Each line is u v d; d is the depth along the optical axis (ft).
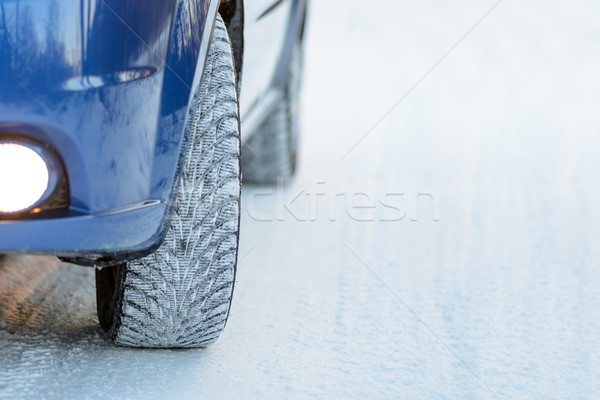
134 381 10.71
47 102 9.78
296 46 28.19
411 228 22.74
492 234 21.91
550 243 20.83
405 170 33.99
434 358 12.16
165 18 10.37
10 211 9.90
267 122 28.55
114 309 11.53
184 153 10.68
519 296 15.79
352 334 13.23
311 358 12.00
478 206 26.14
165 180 10.52
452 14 85.92
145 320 11.39
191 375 11.05
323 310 14.60
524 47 72.33
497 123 47.50
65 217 9.96
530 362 12.04
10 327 12.67
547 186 29.91
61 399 10.01
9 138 9.80
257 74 17.95
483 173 32.99
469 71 64.44
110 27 9.98
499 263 18.58
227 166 11.33
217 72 11.50
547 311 14.78
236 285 16.21
